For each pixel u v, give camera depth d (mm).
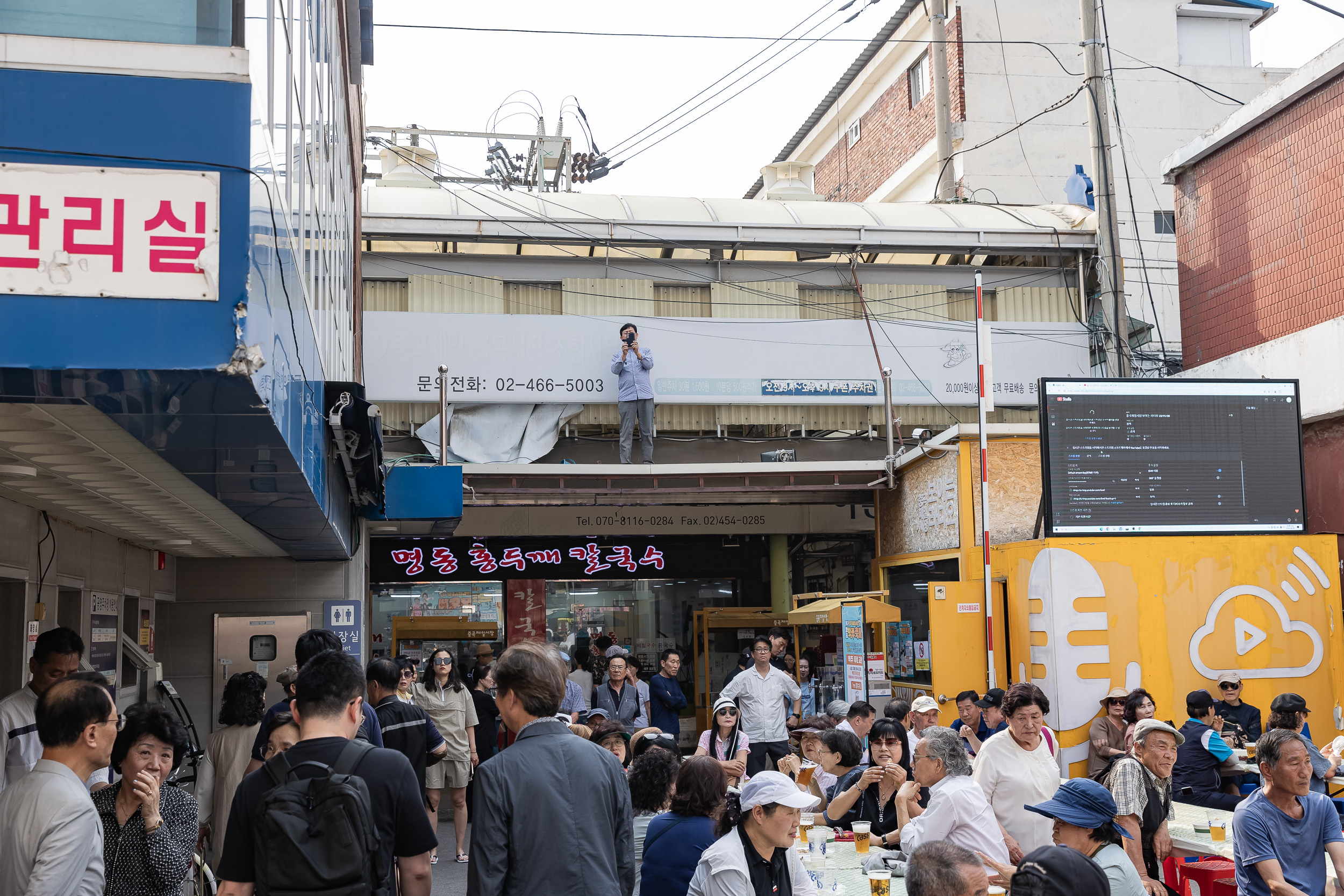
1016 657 11211
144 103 2660
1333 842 5129
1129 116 24266
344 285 9383
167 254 2613
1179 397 11312
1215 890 6109
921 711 8125
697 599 16453
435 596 15742
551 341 15328
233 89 2707
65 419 3361
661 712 11086
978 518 12281
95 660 7707
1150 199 24141
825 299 16500
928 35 24188
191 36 2742
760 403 15688
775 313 16281
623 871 3756
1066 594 10633
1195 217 15305
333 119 7656
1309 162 13039
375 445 7312
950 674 11320
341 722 3293
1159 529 11062
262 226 2871
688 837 4570
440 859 9742
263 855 2900
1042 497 11195
